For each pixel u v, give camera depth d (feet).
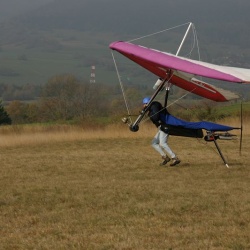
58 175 87.51
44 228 53.67
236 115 197.77
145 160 102.12
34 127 199.52
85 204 63.77
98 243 48.52
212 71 80.43
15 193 71.82
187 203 62.34
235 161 97.60
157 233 50.83
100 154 115.24
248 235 49.44
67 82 334.44
